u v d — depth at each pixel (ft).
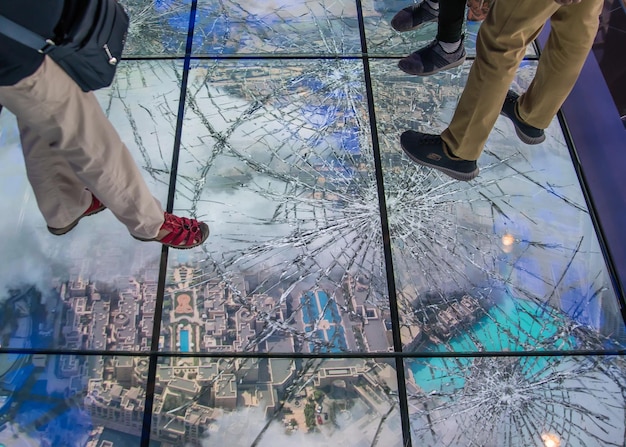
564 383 4.66
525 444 4.39
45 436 4.30
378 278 5.08
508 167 5.73
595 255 5.26
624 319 4.97
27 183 5.43
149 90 6.10
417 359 4.71
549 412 4.53
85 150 3.62
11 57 2.89
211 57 6.38
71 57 3.09
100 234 5.18
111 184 3.95
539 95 5.02
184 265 5.07
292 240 5.23
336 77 6.28
